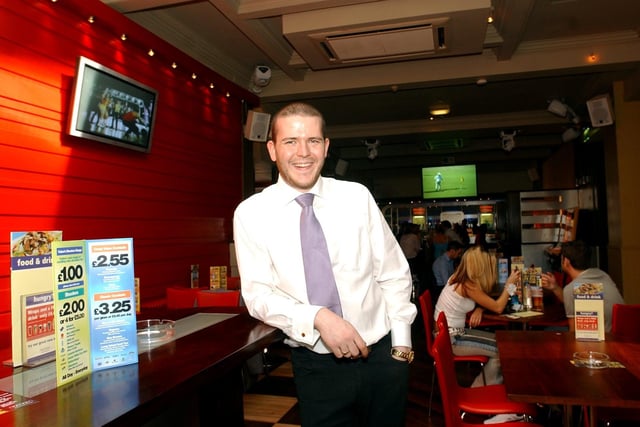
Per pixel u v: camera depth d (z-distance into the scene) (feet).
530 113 29.07
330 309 4.78
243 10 14.60
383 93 24.56
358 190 5.06
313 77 21.31
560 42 19.04
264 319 4.79
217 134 19.01
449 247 23.11
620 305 9.58
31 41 10.64
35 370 4.62
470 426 7.53
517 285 13.62
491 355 11.42
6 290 9.81
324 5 14.46
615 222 22.59
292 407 12.23
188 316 7.28
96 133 12.06
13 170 10.16
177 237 16.02
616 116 21.91
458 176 45.32
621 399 5.53
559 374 6.50
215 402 5.84
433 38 15.85
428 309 12.10
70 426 3.13
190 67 16.51
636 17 17.16
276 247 4.87
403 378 5.03
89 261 4.44
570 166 34.73
